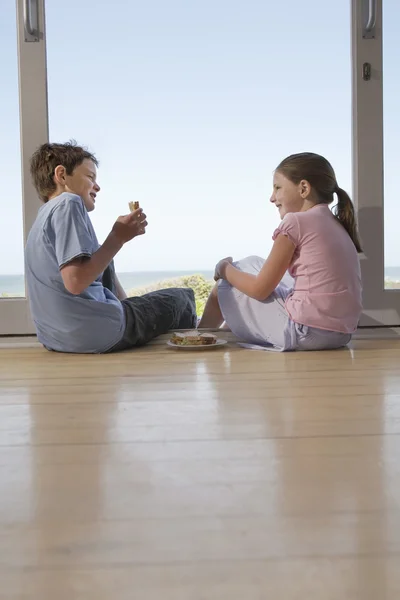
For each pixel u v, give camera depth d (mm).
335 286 1867
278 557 567
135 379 1466
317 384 1369
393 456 865
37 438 980
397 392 1275
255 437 965
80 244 1796
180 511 680
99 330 1902
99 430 1020
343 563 553
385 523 639
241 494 728
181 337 2014
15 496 734
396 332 2244
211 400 1225
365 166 2219
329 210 1956
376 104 2201
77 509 690
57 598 501
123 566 555
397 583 517
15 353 1980
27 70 2162
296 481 769
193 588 515
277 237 1874
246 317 1991
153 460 861
